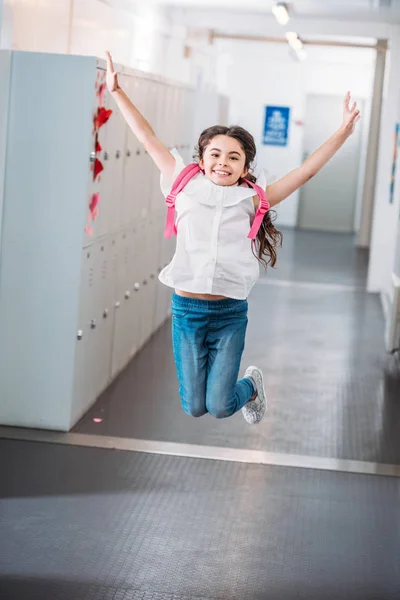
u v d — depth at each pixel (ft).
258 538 16.83
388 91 44.37
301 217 74.23
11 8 22.33
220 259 12.81
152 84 27.78
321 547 16.62
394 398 27.12
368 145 62.39
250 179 13.19
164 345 31.50
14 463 19.70
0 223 21.36
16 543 15.87
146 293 30.81
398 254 37.50
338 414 25.16
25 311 21.62
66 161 21.06
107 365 25.72
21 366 21.81
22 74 20.93
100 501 18.01
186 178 12.92
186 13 43.70
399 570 15.92
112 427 22.54
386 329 36.96
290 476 20.16
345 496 19.21
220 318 13.24
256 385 15.05
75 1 27.45
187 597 14.48
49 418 21.93
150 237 30.40
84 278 21.79
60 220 21.22
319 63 69.21
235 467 20.51
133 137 25.93
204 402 13.83
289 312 39.47
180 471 19.98
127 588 14.62
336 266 53.62
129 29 35.17
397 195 41.91
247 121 70.64
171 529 16.94
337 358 31.78
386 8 37.81
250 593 14.76
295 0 36.81
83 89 20.81
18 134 21.12
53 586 14.48
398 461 21.59
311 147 71.72
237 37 59.82
